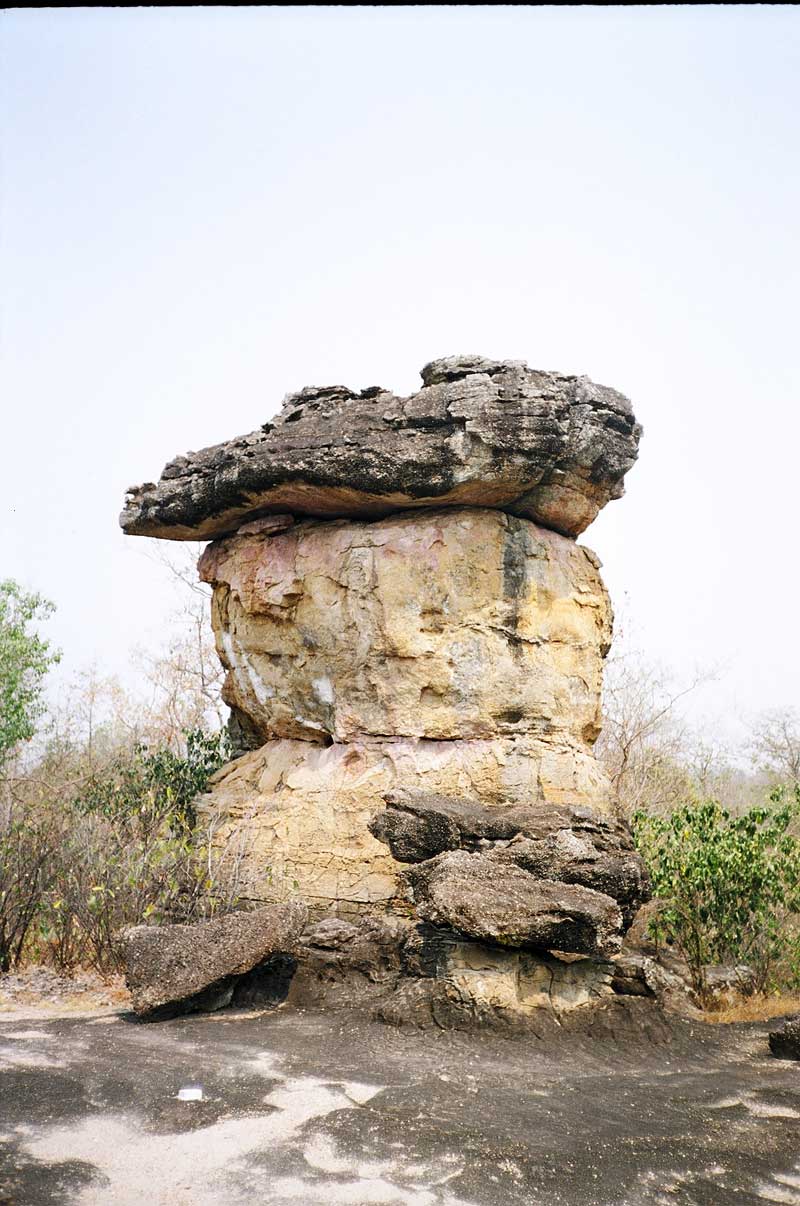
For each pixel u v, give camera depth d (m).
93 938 9.38
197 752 13.20
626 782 15.79
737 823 10.47
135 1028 7.61
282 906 8.48
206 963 8.14
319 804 10.11
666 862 10.15
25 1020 7.82
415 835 8.66
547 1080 6.61
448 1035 7.56
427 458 9.58
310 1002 8.39
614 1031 7.81
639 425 10.52
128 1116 5.64
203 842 10.52
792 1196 5.02
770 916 10.19
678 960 10.68
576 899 7.87
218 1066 6.54
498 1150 5.26
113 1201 4.61
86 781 13.07
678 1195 4.96
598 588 11.09
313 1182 4.88
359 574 10.33
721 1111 6.17
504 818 8.86
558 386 9.91
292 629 10.94
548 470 9.87
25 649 15.68
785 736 21.55
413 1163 5.12
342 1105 5.85
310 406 10.55
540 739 10.02
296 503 10.59
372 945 8.73
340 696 10.50
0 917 9.43
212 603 12.23
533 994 7.94
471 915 7.63
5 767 14.82
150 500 11.63
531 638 10.17
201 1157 5.13
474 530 10.16
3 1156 5.01
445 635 10.05
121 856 9.97
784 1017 9.05
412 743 10.03
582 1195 4.88
